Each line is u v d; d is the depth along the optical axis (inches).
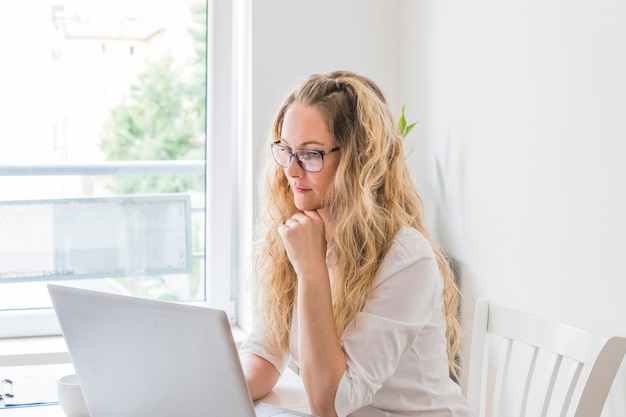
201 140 112.2
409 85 109.7
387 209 65.6
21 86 105.0
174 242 113.0
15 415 63.7
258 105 106.8
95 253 110.3
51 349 101.5
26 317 107.6
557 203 77.0
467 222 94.7
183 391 50.4
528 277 82.4
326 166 64.1
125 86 108.6
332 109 63.7
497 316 72.5
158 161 111.0
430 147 104.2
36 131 106.2
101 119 108.3
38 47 105.0
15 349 101.3
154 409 52.7
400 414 64.2
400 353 61.4
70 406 61.6
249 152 108.4
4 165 105.5
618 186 68.2
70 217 108.7
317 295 61.9
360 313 62.1
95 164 108.7
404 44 110.6
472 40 92.4
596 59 70.8
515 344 86.0
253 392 68.4
